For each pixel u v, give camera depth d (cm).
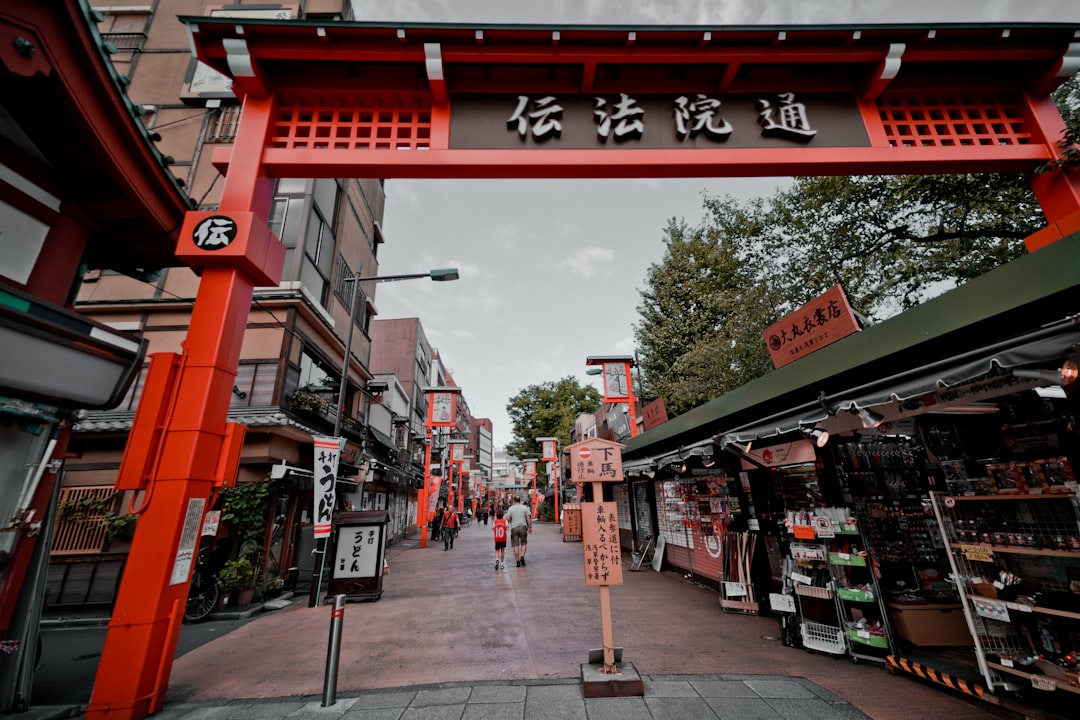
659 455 957
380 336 3231
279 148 513
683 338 1638
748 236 1037
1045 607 344
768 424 522
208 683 459
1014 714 348
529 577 1038
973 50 511
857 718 349
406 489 2545
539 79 552
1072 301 291
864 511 511
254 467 924
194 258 468
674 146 529
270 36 499
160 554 406
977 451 447
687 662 481
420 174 521
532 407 4112
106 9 1290
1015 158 509
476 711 374
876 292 854
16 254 388
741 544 711
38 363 369
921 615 455
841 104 548
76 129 377
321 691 433
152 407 432
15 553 383
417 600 838
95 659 585
